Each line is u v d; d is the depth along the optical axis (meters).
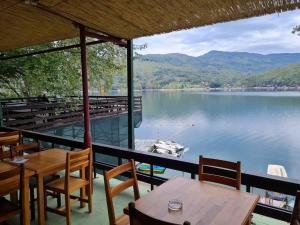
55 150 3.77
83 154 3.19
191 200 2.11
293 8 2.60
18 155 3.58
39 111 8.86
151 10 2.95
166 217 1.83
